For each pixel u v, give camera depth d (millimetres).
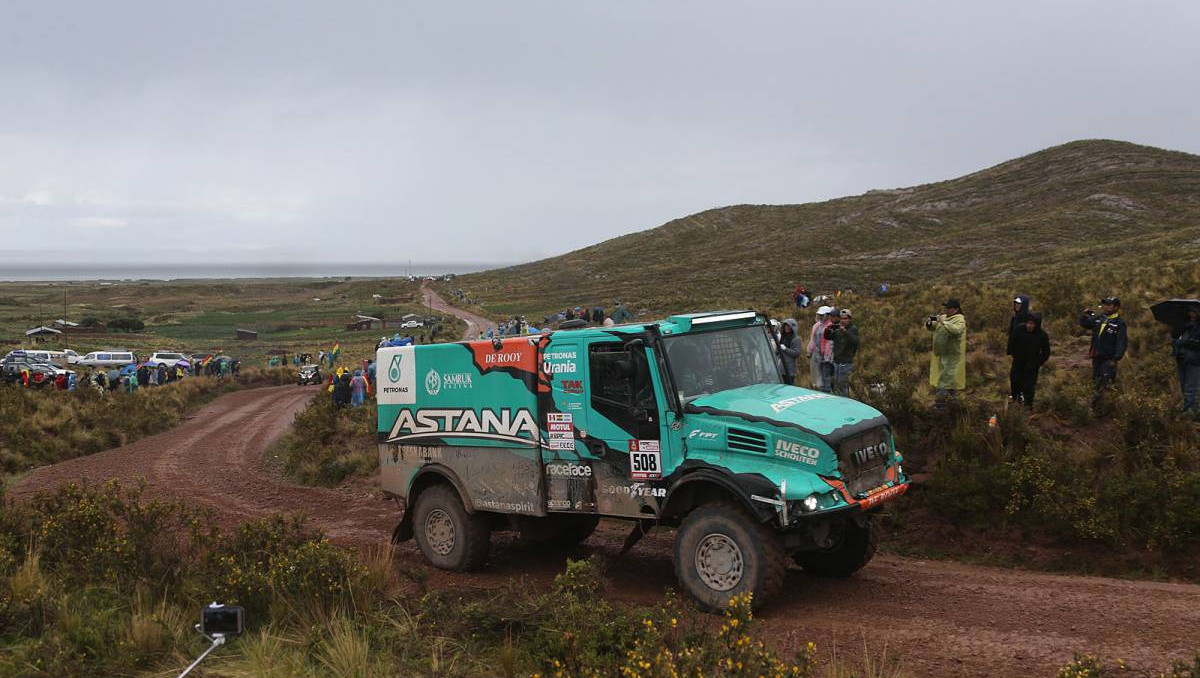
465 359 9000
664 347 7555
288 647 6324
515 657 5820
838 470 6863
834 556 8102
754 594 6715
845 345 12148
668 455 7473
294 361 80125
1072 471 8906
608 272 144875
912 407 11062
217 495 15859
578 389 8062
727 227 172125
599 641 5566
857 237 118812
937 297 24422
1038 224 92062
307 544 7785
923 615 6812
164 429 32031
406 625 6715
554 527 8961
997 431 9875
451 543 9164
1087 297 18938
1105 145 129875
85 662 6031
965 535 9141
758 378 8281
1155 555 7914
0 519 8953
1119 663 5023
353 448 19062
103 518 8562
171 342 112062
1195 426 9438
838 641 6289
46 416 27328
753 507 6730
